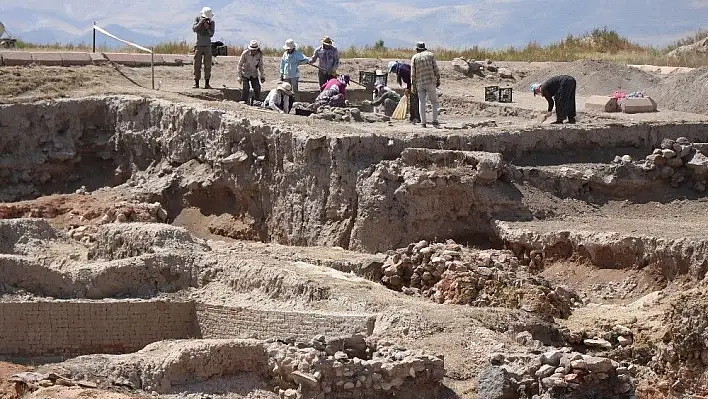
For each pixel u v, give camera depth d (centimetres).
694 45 5569
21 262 2562
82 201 3478
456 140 3362
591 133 3522
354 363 2025
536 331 2408
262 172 3406
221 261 2595
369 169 3212
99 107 3844
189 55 4634
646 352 2462
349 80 4362
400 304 2398
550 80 3691
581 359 2036
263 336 2408
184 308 2516
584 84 4588
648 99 4050
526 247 3034
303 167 3291
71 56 4247
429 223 3152
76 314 2478
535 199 3231
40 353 2467
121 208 3366
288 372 2036
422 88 3603
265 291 2505
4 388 1994
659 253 2850
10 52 4231
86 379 2036
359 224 3155
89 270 2581
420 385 2048
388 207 3153
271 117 3516
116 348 2489
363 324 2309
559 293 2712
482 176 3194
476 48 5400
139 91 3903
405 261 2761
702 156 3375
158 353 2127
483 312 2403
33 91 3912
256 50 3962
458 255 2742
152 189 3606
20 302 2464
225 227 3434
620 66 4641
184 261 2609
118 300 2503
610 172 3347
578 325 2531
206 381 2086
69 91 3925
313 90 4247
